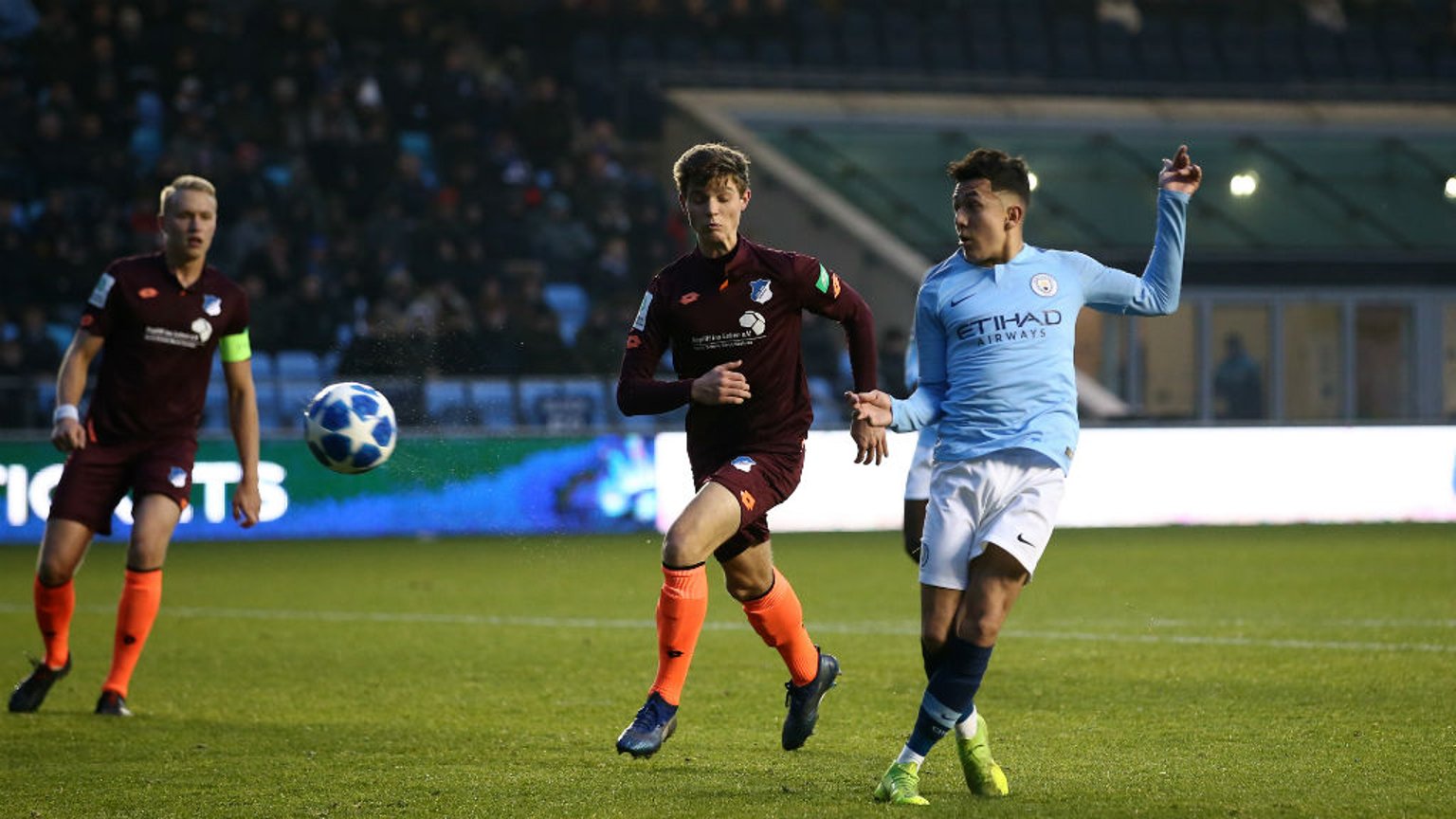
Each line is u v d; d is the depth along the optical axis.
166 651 32.28
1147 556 51.88
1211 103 101.94
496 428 65.81
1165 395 90.25
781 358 20.39
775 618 20.64
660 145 94.44
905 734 22.67
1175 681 27.22
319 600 41.88
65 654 25.22
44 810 17.86
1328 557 51.12
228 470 61.47
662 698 19.47
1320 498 66.25
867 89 97.62
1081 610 38.09
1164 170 19.06
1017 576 17.81
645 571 49.81
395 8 89.25
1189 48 106.75
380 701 25.91
